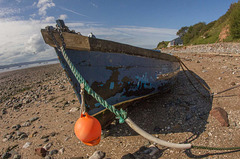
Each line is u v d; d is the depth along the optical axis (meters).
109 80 3.23
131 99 3.78
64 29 2.62
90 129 1.85
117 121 3.88
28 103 6.85
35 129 4.18
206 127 3.22
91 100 2.95
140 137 3.20
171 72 5.07
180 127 3.37
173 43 48.19
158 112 4.07
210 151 2.58
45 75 17.88
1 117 5.63
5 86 13.88
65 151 3.05
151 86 4.23
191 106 4.16
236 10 21.05
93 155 2.74
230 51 13.39
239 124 3.13
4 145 3.64
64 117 4.66
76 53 2.76
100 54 3.00
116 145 3.04
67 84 9.52
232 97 4.23
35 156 3.04
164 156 2.60
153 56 4.06
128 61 3.48
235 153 2.46
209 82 5.77
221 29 25.56
